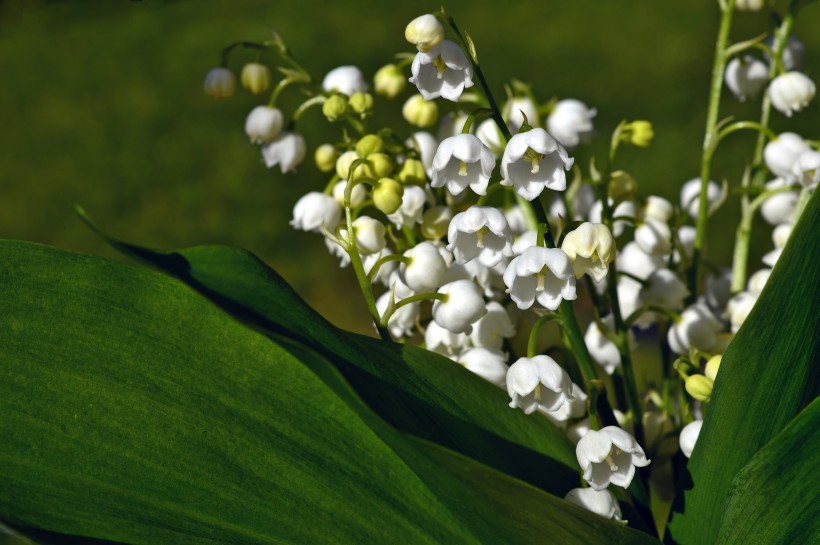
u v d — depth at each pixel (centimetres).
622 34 144
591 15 150
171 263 28
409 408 27
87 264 28
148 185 126
